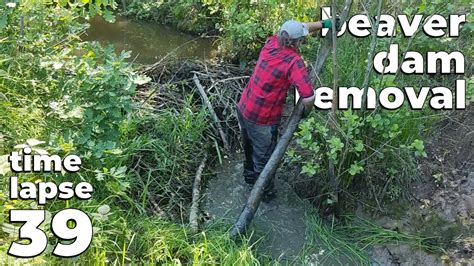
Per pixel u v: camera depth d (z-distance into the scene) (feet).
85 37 22.84
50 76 13.07
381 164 13.42
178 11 23.65
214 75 17.97
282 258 12.65
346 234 13.12
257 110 12.94
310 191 14.16
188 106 16.01
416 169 13.50
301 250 12.87
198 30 23.36
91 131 12.16
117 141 12.67
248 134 13.55
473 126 14.02
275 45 12.52
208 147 15.70
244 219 12.55
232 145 16.20
